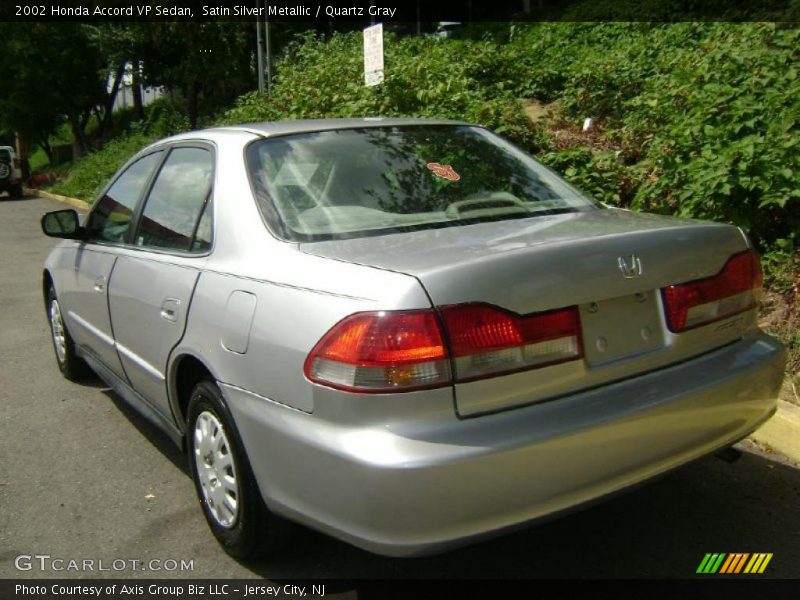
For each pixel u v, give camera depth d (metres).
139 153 4.46
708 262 2.97
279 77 11.79
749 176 4.94
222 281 3.07
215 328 3.02
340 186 3.29
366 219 3.13
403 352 2.40
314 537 3.31
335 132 3.63
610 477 2.61
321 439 2.50
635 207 5.82
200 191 3.57
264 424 2.73
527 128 7.91
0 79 28.92
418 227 3.09
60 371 5.86
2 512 3.73
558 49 12.61
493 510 2.42
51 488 3.97
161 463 4.21
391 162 3.48
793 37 6.18
